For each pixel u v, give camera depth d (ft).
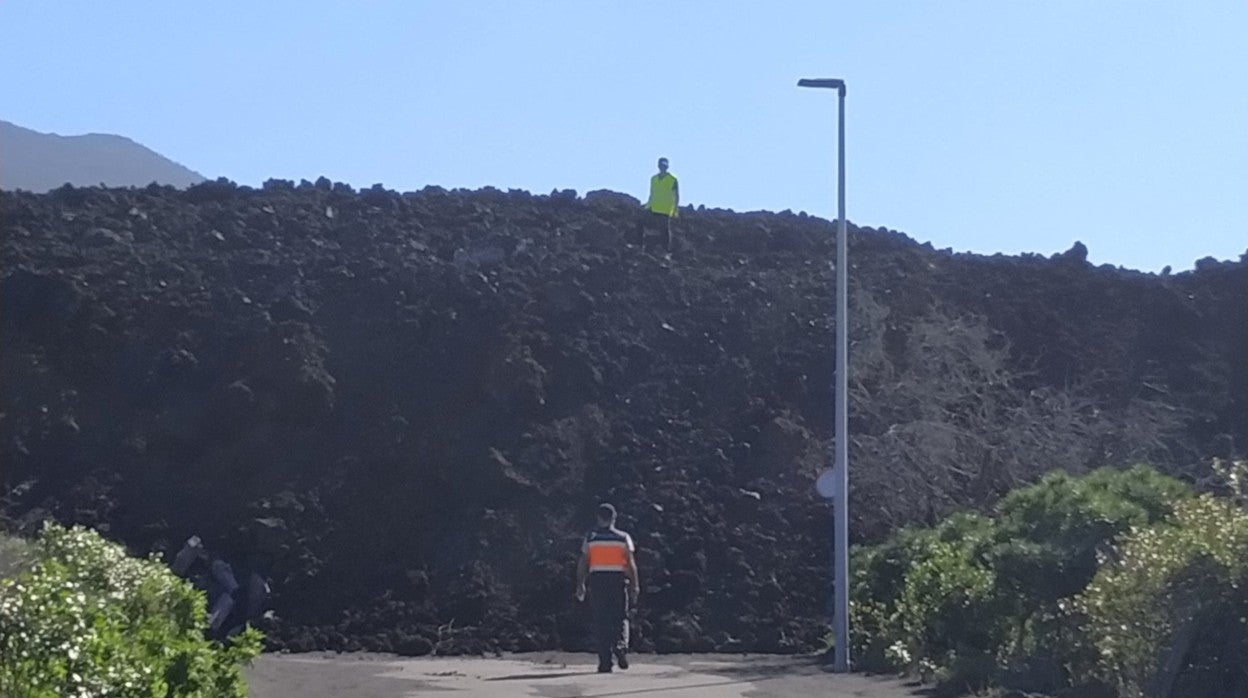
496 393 100.17
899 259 125.90
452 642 78.79
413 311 106.11
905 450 97.35
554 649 80.18
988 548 55.67
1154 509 51.11
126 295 103.96
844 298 64.03
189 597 39.70
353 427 96.07
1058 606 47.55
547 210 127.95
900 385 105.40
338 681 53.57
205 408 95.40
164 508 88.58
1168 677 40.22
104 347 99.66
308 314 104.58
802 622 85.10
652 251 121.80
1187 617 40.11
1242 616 39.52
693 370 106.63
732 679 57.31
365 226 118.83
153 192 121.60
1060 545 50.39
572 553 88.53
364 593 83.71
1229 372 115.55
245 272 109.19
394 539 88.22
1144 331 119.65
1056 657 47.57
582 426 99.50
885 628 62.75
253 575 82.07
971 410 104.37
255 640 36.24
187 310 103.30
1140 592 41.22
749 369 107.14
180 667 31.81
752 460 99.25
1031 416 103.40
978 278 123.75
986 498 95.09
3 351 97.86
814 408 104.73
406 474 92.99
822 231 132.05
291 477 91.76
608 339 107.96
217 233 114.21
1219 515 41.01
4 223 111.04
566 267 115.03
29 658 26.45
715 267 121.60
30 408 94.58
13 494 88.43
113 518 87.56
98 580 38.63
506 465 94.22
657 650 80.43
